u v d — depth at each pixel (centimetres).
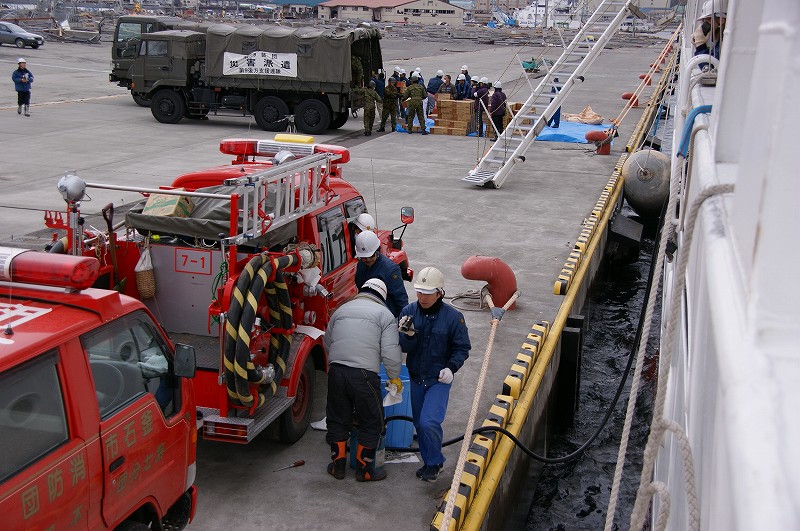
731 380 108
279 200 584
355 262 732
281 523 514
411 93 2408
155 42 2359
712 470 161
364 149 2130
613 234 1455
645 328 246
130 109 2691
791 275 107
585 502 762
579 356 901
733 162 232
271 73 2286
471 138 2381
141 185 1550
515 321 914
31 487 323
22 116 2400
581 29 1828
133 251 603
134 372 407
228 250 585
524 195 1617
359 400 546
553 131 2423
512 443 605
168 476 436
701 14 765
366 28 2420
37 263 379
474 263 929
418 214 1440
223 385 535
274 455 602
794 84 103
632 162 1662
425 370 560
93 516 367
